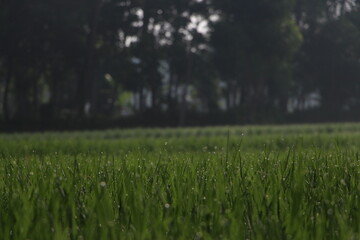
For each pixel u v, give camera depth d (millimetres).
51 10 81688
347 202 4297
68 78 104375
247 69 94375
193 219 3900
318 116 112188
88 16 89250
